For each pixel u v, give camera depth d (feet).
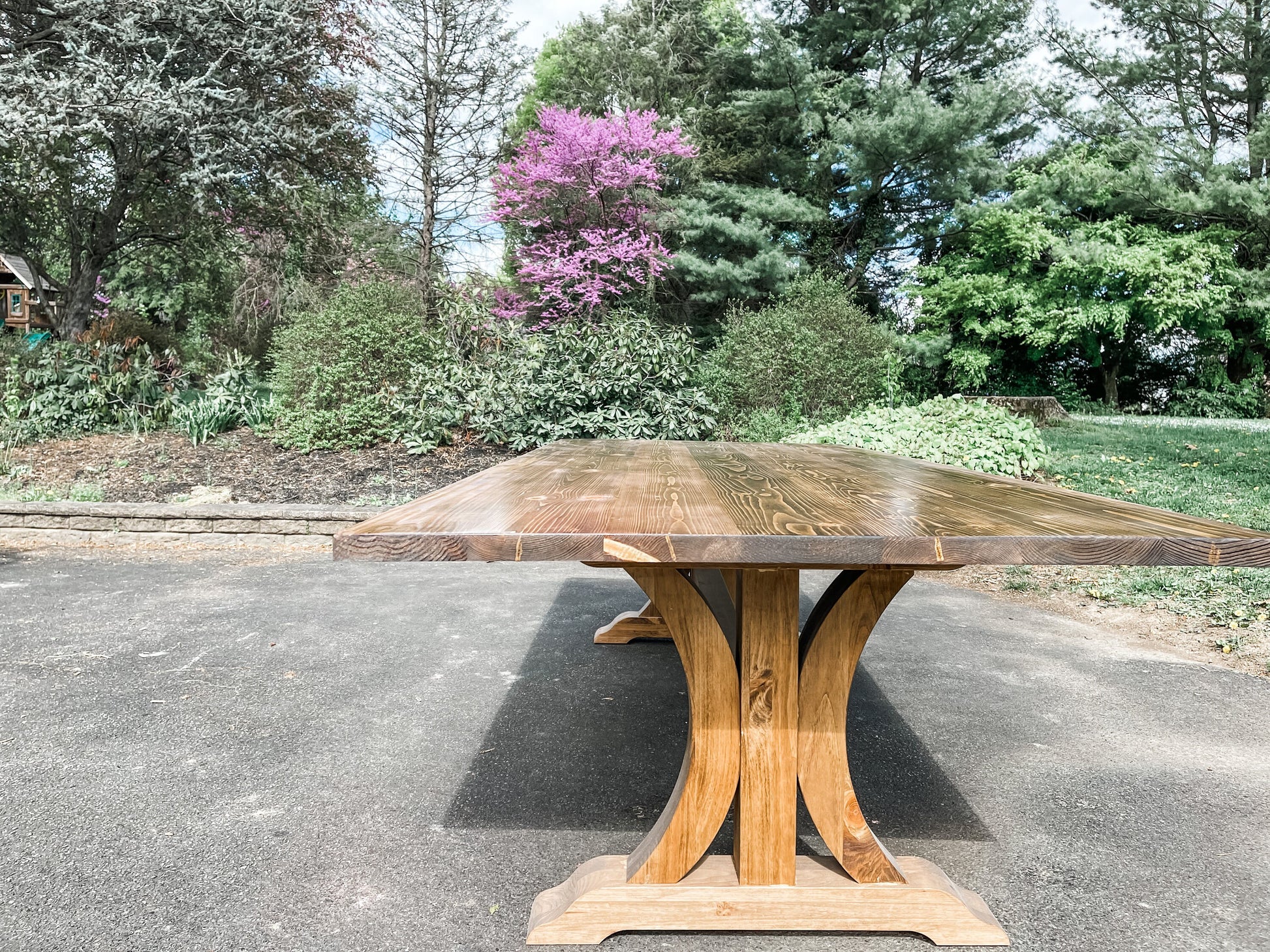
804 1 55.88
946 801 7.03
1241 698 9.53
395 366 26.71
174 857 5.93
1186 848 6.23
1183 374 57.16
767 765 5.29
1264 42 52.42
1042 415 36.91
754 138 53.16
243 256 50.26
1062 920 5.33
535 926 5.09
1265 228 50.47
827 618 5.27
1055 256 49.90
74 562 16.94
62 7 30.91
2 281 62.80
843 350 30.99
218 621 12.62
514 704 9.25
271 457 24.84
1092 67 56.44
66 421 27.94
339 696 9.42
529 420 25.17
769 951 5.05
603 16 55.52
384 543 4.00
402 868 5.85
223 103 34.12
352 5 40.09
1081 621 12.95
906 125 46.21
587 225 48.52
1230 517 17.79
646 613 11.69
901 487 6.65
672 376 26.09
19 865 5.79
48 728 8.35
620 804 6.90
